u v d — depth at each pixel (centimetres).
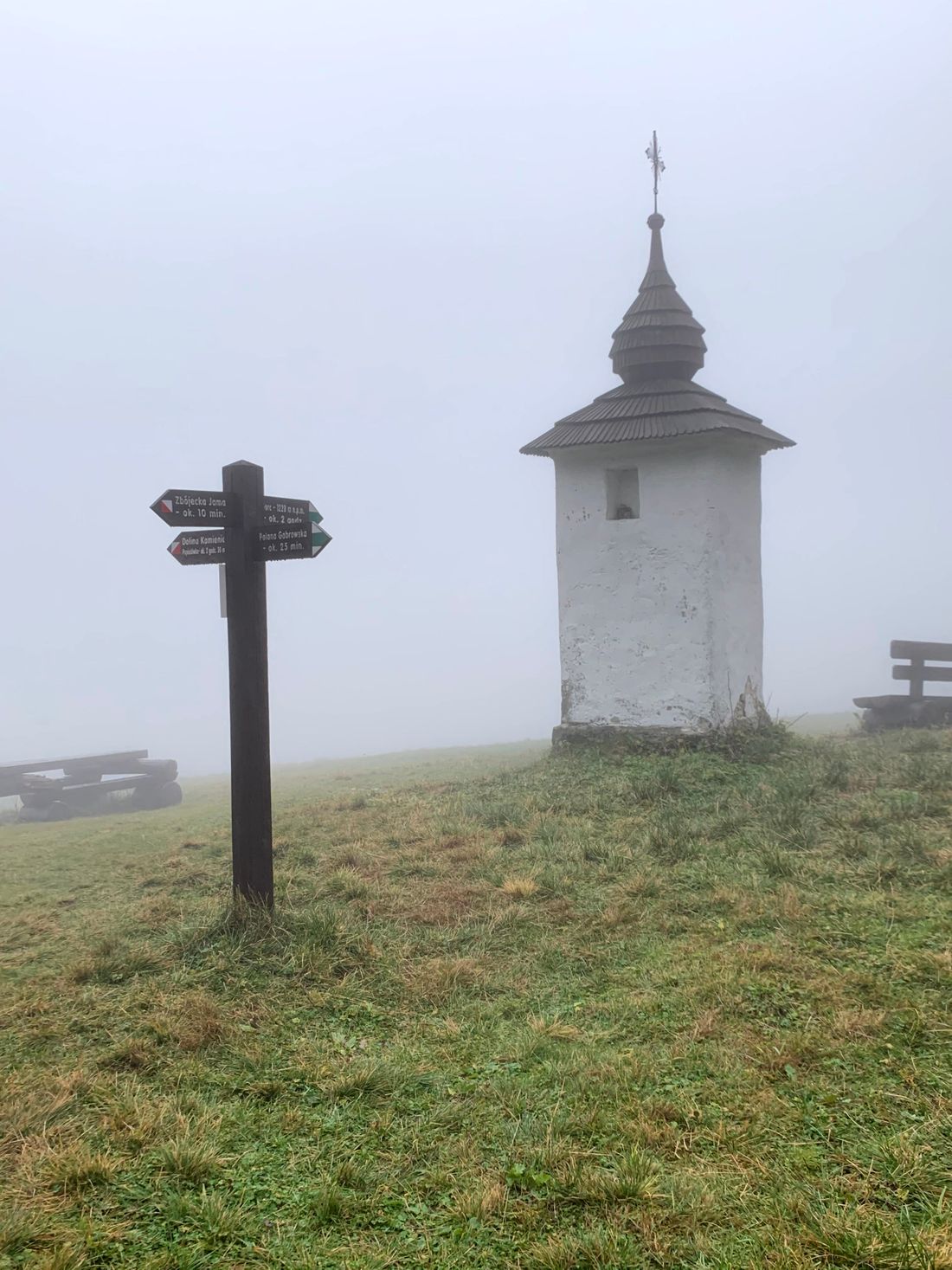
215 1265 335
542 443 1092
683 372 1157
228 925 621
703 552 1046
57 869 907
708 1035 474
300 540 591
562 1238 341
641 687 1081
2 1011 535
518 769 1140
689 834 779
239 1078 461
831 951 552
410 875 751
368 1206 364
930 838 709
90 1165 382
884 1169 368
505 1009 527
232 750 633
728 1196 359
